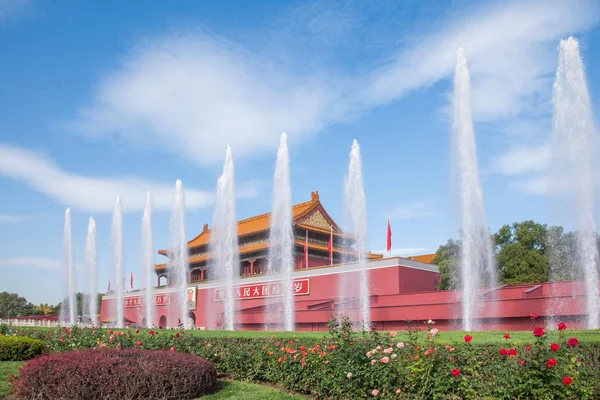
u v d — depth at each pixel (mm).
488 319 31828
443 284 47094
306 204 68625
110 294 84125
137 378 13383
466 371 11938
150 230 60688
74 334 24375
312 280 50219
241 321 50969
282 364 15922
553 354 10594
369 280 45625
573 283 29344
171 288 70000
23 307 117938
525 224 49562
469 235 33094
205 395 14672
